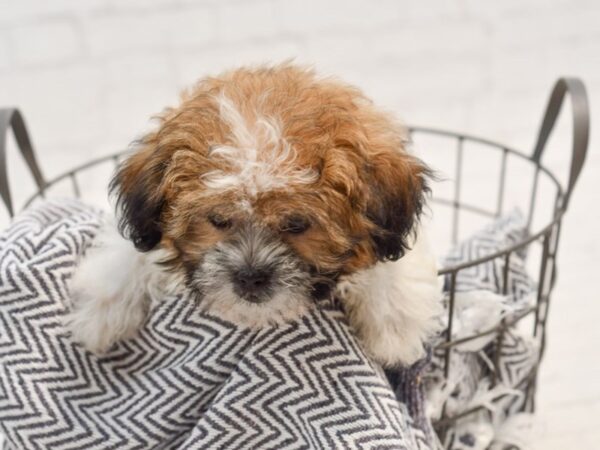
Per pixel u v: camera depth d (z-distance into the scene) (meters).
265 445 0.48
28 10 0.81
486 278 0.57
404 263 0.49
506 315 0.55
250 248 0.44
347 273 0.47
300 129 0.43
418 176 0.47
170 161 0.45
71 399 0.50
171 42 0.85
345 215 0.44
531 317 0.78
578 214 0.90
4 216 0.85
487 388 0.58
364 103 0.49
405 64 0.91
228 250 0.45
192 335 0.50
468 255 0.59
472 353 0.58
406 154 0.47
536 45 0.92
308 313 0.48
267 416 0.47
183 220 0.45
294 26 0.87
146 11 0.84
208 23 0.85
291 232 0.45
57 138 0.86
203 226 0.45
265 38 0.87
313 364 0.47
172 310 0.50
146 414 0.49
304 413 0.47
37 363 0.50
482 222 0.90
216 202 0.43
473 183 0.92
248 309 0.46
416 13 0.89
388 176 0.45
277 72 0.48
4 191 0.58
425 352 0.52
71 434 0.49
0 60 0.83
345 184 0.43
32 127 0.85
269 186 0.42
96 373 0.51
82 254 0.53
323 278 0.46
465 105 0.93
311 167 0.43
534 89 0.94
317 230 0.44
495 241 0.59
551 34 0.92
